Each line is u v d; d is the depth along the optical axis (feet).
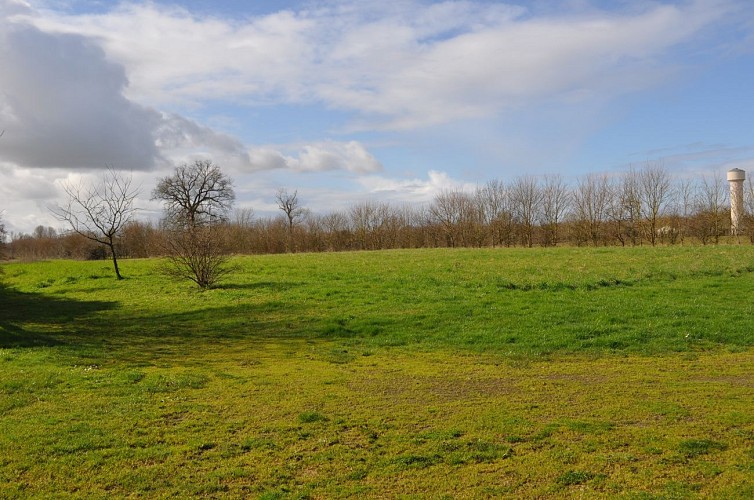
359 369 40.14
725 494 19.65
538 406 30.25
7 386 33.86
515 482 21.11
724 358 41.78
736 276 82.43
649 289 71.87
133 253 232.53
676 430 25.86
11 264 163.02
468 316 58.54
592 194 219.20
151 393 33.19
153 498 20.21
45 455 23.80
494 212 242.37
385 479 21.57
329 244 249.96
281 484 21.25
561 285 75.77
